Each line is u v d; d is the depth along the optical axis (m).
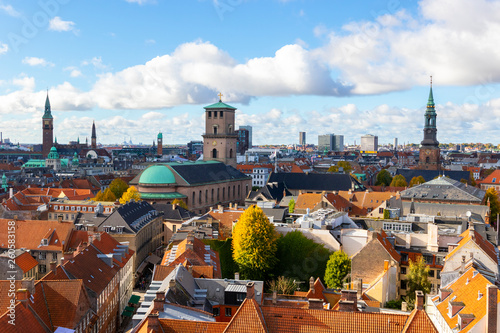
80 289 84.56
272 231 127.50
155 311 61.62
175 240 130.75
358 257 108.50
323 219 138.62
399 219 152.75
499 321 64.62
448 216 164.75
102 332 101.62
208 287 79.12
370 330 55.81
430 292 107.94
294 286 115.62
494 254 110.19
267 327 56.50
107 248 126.69
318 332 55.91
